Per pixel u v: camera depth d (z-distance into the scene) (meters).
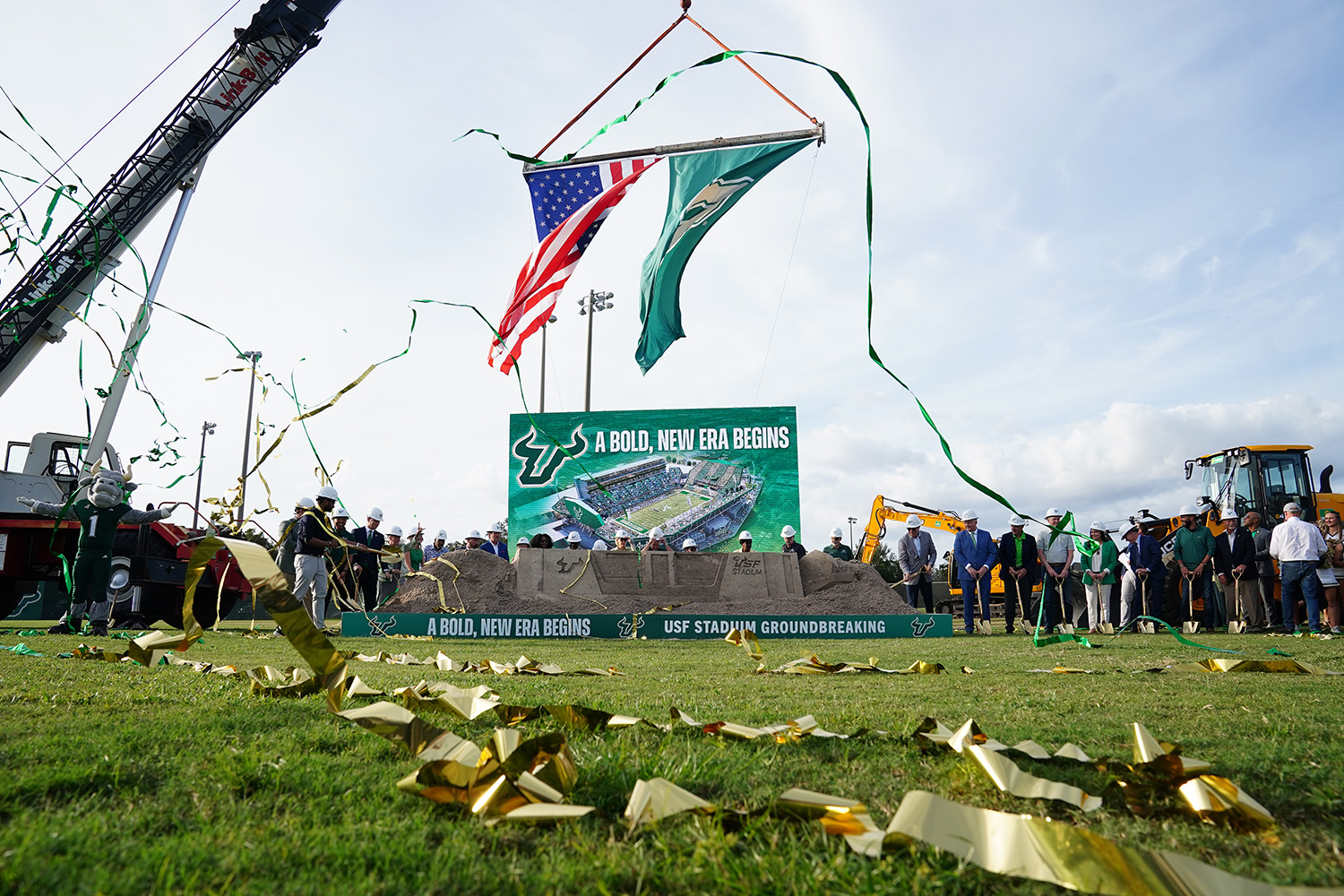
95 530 8.77
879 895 1.20
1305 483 14.62
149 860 1.32
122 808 1.63
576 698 3.46
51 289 11.05
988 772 1.79
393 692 3.22
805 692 3.83
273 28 12.32
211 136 12.14
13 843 1.35
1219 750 2.29
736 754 2.17
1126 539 14.02
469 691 3.18
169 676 4.06
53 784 1.76
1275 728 2.67
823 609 12.09
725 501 20.05
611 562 12.37
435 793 1.68
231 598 13.11
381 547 12.37
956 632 13.21
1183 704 3.31
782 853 1.38
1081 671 4.96
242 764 1.92
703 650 7.36
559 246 13.65
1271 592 11.49
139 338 7.31
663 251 14.59
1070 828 1.29
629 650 7.47
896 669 5.27
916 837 1.32
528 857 1.39
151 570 11.60
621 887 1.27
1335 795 1.80
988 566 12.71
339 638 9.28
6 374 11.02
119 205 11.51
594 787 1.79
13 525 12.02
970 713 3.06
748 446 20.23
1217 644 7.99
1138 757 1.95
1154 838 1.53
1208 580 12.63
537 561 12.09
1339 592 11.63
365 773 1.92
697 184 13.80
